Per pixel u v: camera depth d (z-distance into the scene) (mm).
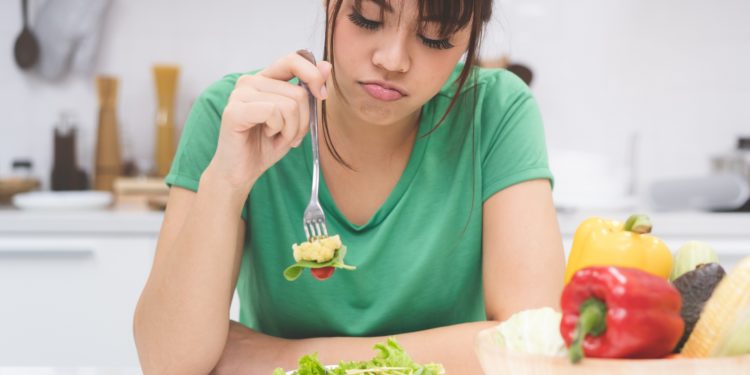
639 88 3092
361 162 1177
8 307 2473
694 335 645
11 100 3086
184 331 1021
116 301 2486
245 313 1309
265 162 1009
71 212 2570
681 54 3076
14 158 3104
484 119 1218
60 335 2486
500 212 1163
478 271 1236
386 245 1177
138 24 3104
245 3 3113
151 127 3121
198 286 1016
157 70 2994
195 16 3111
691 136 3096
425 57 965
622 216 2582
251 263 1223
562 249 1145
